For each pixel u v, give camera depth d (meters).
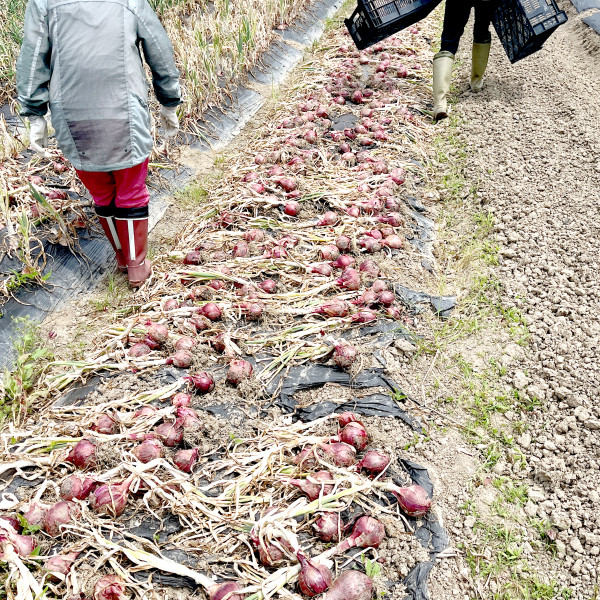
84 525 2.25
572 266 3.81
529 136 5.22
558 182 4.55
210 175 5.11
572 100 5.68
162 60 3.23
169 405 2.88
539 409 3.00
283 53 7.54
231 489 2.44
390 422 2.84
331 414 2.78
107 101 3.01
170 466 2.46
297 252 3.85
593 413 2.89
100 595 2.00
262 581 2.08
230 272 3.67
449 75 5.68
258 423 2.78
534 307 3.58
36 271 3.72
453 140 5.45
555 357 3.22
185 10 7.89
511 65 6.67
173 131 3.75
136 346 3.17
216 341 3.17
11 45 5.98
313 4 9.09
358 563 2.21
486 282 3.81
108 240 4.16
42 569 2.09
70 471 2.53
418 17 5.49
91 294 3.89
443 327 3.47
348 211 4.25
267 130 5.60
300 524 2.31
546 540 2.47
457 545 2.41
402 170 4.81
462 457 2.77
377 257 3.91
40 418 2.86
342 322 3.36
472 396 3.07
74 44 2.90
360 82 6.60
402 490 2.39
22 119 5.00
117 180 3.38
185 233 4.26
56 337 3.55
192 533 2.33
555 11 5.02
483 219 4.36
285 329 3.30
